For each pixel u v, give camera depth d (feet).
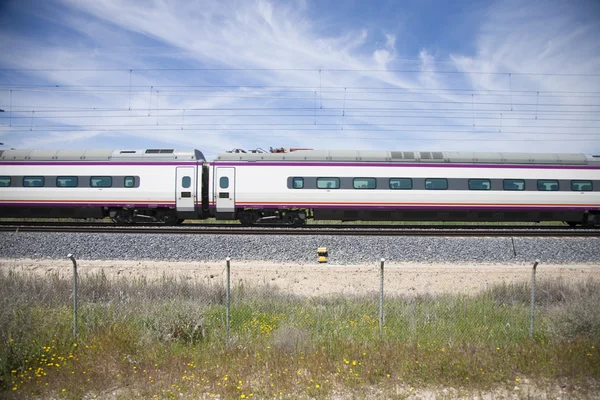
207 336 25.07
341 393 18.47
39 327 23.52
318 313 28.86
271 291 34.35
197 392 18.28
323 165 64.28
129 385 19.11
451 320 28.22
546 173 66.13
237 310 29.32
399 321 27.71
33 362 20.51
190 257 45.03
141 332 24.56
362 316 28.81
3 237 49.55
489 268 42.24
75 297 24.13
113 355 21.67
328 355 21.88
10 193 65.46
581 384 18.81
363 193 63.98
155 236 50.06
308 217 67.00
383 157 65.67
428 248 47.03
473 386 18.90
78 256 45.24
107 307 28.84
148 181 64.75
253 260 44.80
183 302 27.25
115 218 67.31
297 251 46.26
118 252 45.93
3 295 25.05
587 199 66.28
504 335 25.43
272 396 18.07
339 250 46.47
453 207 65.00
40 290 32.60
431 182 64.80
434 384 19.27
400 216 65.72
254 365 20.88
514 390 18.52
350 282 38.75
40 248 46.60
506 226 67.46
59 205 65.21
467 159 66.33
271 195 64.03
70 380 19.04
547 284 35.53
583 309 24.61
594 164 67.56
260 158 65.21
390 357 21.42
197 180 64.85
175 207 65.05
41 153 67.05
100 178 65.00
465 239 50.14
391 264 43.68
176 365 20.74
